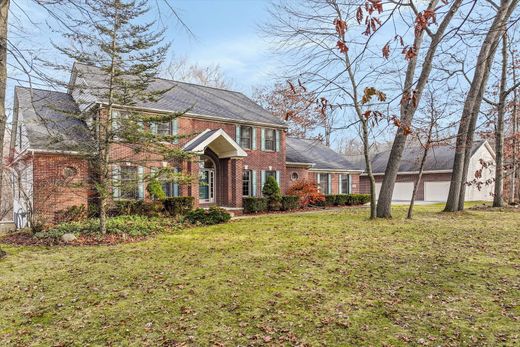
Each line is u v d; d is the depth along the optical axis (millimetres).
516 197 25672
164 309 4988
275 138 21734
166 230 12273
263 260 7555
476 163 28688
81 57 10594
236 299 5289
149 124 12820
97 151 11602
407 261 7273
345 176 26859
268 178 20188
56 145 13539
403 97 3191
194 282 6145
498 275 6184
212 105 20344
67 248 9531
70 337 4223
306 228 12047
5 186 17453
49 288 6086
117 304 5234
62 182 13086
